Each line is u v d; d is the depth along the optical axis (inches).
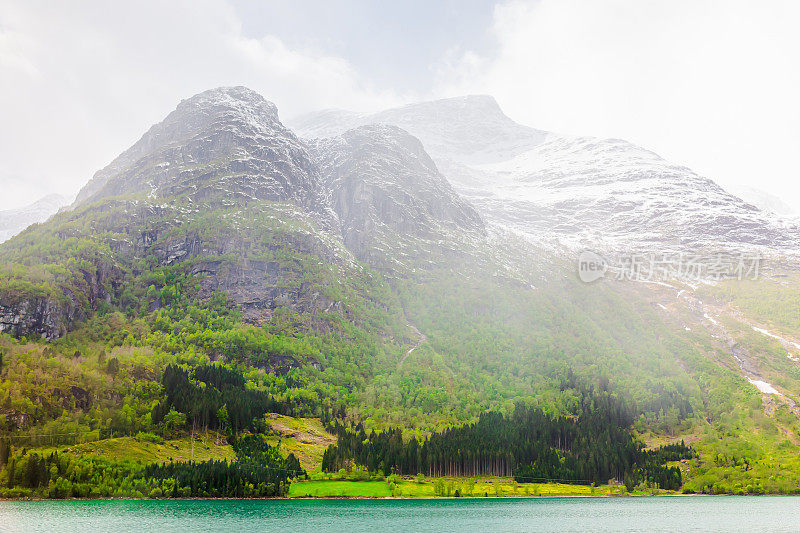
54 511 6756.9
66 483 7091.5
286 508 7593.5
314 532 6141.7
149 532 5885.8
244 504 7677.2
